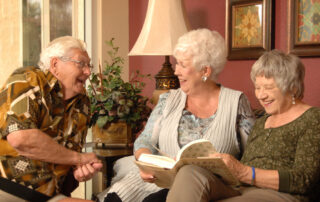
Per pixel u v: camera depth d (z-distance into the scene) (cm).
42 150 192
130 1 400
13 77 196
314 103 264
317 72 262
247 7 296
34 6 394
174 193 157
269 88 188
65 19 396
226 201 169
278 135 185
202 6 334
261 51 287
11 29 397
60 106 207
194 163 164
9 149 193
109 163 272
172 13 293
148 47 289
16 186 191
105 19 388
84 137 228
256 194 175
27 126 188
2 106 191
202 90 223
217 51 217
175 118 221
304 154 174
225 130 215
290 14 270
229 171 162
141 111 297
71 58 206
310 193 179
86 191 328
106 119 282
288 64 184
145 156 184
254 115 227
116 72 301
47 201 200
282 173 172
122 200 210
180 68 221
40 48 395
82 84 215
